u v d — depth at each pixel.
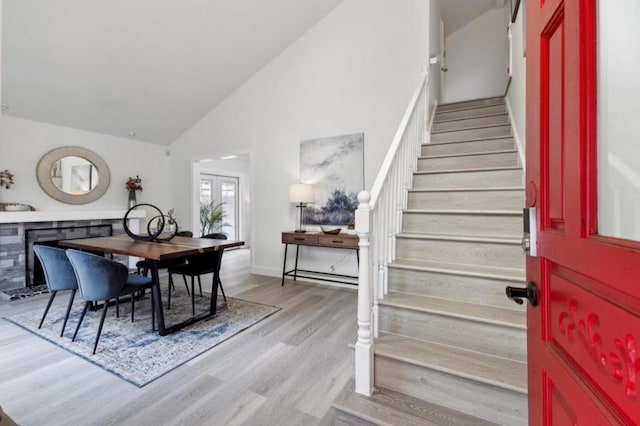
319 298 3.77
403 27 3.88
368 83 4.10
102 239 3.52
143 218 5.73
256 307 3.43
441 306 1.81
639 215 0.49
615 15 0.54
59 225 4.46
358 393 1.64
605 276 0.51
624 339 0.46
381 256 1.96
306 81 4.56
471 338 1.68
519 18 3.05
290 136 4.71
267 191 4.96
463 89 5.84
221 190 7.77
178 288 4.23
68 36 3.32
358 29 4.16
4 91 3.69
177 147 6.03
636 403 0.44
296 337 2.68
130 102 4.63
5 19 2.96
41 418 1.67
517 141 3.02
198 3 3.54
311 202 4.35
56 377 2.05
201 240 3.46
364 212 1.63
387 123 3.98
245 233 8.32
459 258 2.15
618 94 0.53
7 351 2.40
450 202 2.63
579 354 0.60
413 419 1.44
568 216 0.65
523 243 0.88
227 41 4.20
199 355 2.35
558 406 0.69
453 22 5.67
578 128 0.61
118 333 2.73
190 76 4.56
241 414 1.71
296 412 1.72
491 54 5.61
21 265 4.11
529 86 0.91
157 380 2.03
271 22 4.16
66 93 4.05
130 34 3.57
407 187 2.75
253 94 5.07
